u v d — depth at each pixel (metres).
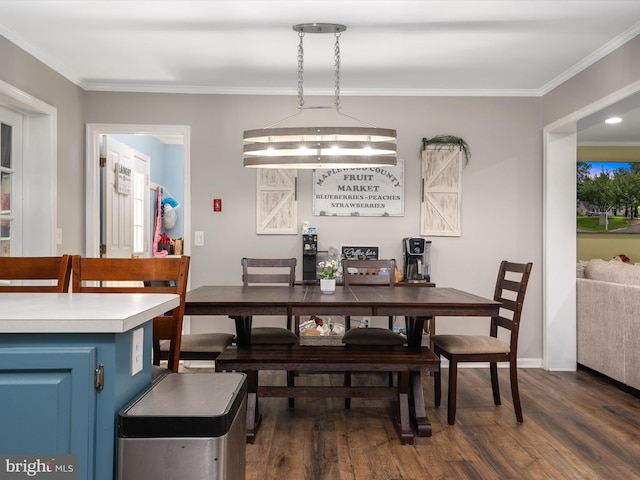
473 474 2.87
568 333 5.18
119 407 1.45
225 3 3.38
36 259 2.68
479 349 3.67
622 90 3.88
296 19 3.62
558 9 3.44
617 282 4.80
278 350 3.57
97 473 1.42
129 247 6.09
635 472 2.90
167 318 2.40
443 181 5.27
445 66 4.57
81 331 1.40
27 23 3.69
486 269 5.28
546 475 2.86
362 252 5.25
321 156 3.62
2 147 4.11
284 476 2.84
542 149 5.26
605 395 4.33
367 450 3.20
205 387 1.67
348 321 4.82
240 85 5.18
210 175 5.24
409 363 3.33
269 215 5.24
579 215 8.12
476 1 3.33
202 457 1.39
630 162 8.09
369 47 4.14
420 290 4.14
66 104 4.75
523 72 4.73
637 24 3.64
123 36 3.94
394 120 5.28
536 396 4.30
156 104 5.21
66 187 4.75
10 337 1.43
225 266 5.25
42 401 1.39
